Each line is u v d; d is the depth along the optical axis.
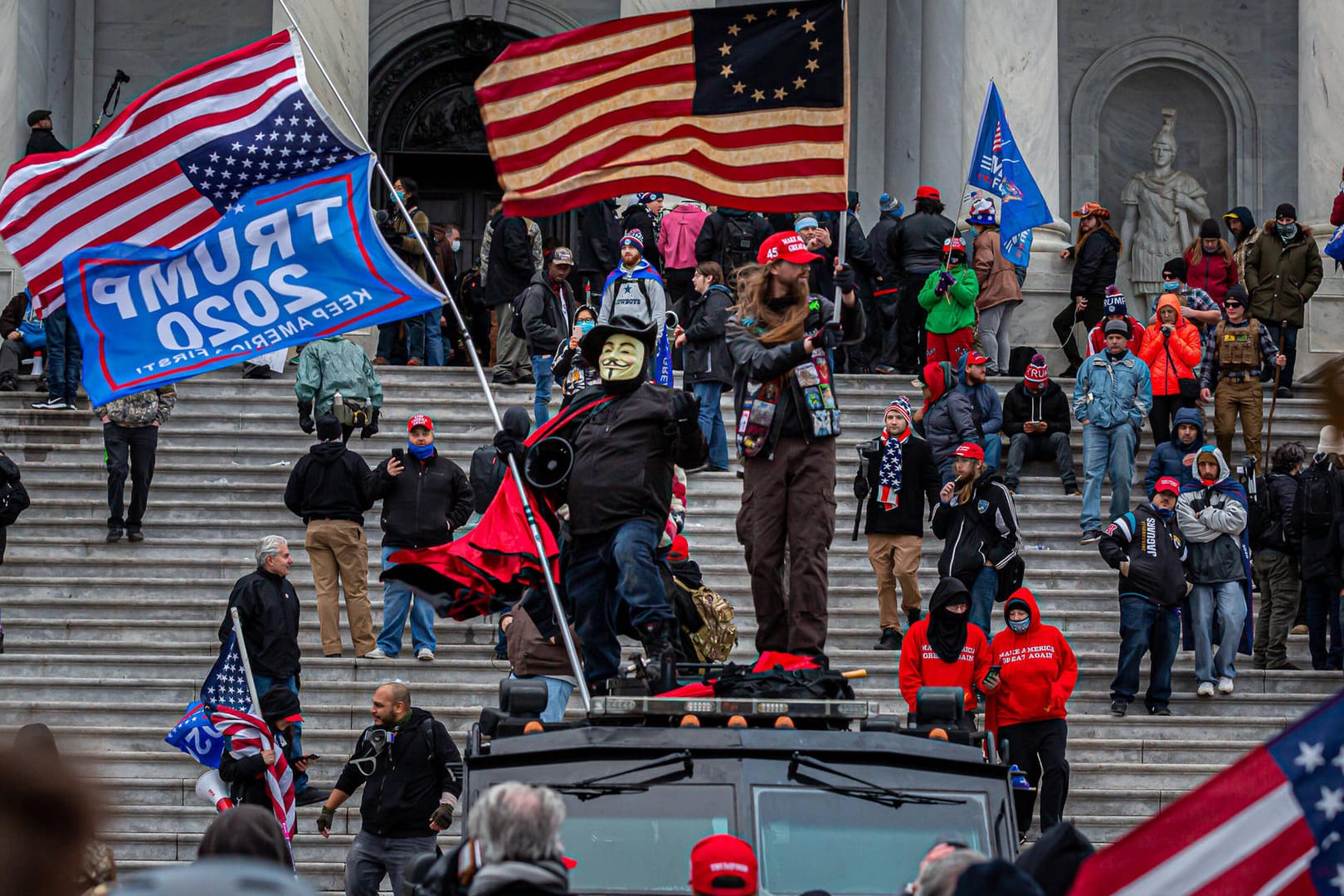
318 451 31.80
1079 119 63.34
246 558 35.53
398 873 23.92
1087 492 36.69
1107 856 11.07
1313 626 33.19
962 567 30.61
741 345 18.09
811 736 15.08
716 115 21.56
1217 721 30.78
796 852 14.23
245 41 62.03
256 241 21.06
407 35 62.56
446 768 23.91
